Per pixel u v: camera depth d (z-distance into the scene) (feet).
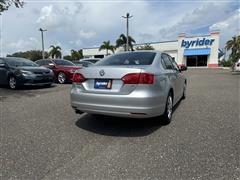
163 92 14.28
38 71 33.01
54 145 12.32
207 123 15.87
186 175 9.20
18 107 21.03
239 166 9.83
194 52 150.51
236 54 95.20
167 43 169.58
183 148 11.73
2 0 31.76
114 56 16.62
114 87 13.33
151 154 11.10
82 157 10.90
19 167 10.02
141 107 12.75
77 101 14.47
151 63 14.83
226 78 54.54
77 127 15.29
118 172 9.50
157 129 14.76
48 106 21.39
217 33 143.74
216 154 10.99
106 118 17.25
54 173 9.51
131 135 13.76
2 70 34.24
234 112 18.79
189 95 27.40
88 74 14.15
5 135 13.82
